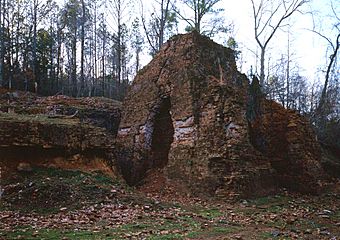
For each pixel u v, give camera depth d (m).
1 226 8.66
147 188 15.91
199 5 30.86
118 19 42.78
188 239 7.96
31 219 9.63
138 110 18.50
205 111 15.30
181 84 16.30
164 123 18.05
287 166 16.88
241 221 10.47
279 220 10.80
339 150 23.14
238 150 14.79
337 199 15.45
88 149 15.15
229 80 17.56
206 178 14.28
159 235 8.16
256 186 14.77
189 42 16.95
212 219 10.50
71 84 35.56
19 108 21.22
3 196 11.18
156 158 17.83
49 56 35.16
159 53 18.56
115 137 20.25
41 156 14.05
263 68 30.97
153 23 32.78
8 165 13.09
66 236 7.82
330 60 28.16
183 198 14.25
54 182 12.30
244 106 15.77
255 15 31.27
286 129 17.38
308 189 16.14
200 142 14.98
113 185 13.78
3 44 30.58
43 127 14.18
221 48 18.22
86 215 10.20
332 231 9.55
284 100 35.94
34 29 31.80
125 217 10.16
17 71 32.22
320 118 26.20
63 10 38.69
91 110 22.12
